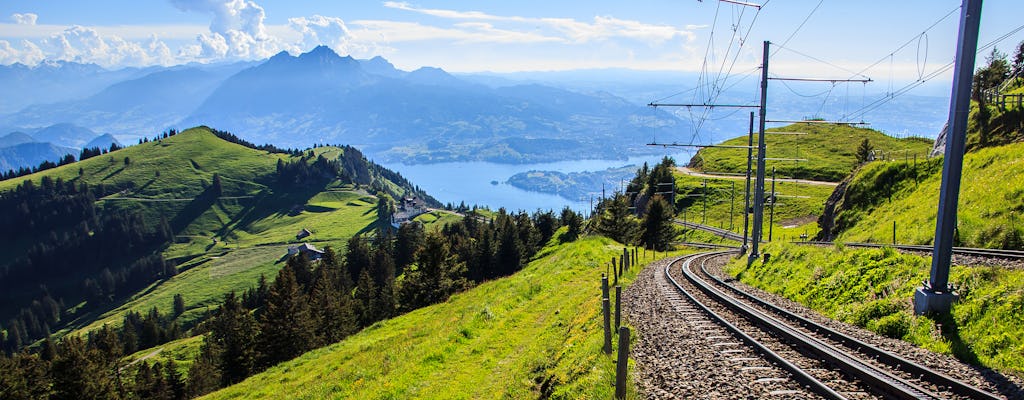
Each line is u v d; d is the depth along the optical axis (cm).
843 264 1964
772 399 965
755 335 1430
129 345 14000
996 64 7012
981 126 5484
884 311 1487
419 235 15650
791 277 2288
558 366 1495
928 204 3834
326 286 10150
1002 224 2631
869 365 1095
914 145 14462
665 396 1036
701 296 2170
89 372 5791
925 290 1398
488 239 10150
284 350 6216
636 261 4291
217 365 7875
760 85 3253
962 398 920
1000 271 1389
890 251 1819
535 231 11819
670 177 12531
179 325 17525
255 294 15738
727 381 1075
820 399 950
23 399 6738
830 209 6375
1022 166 3033
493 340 2272
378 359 2422
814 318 1634
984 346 1134
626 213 7712
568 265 4075
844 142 16150
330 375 2489
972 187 3359
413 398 1720
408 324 3784
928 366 1093
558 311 2464
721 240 8475
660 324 1639
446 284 6525
